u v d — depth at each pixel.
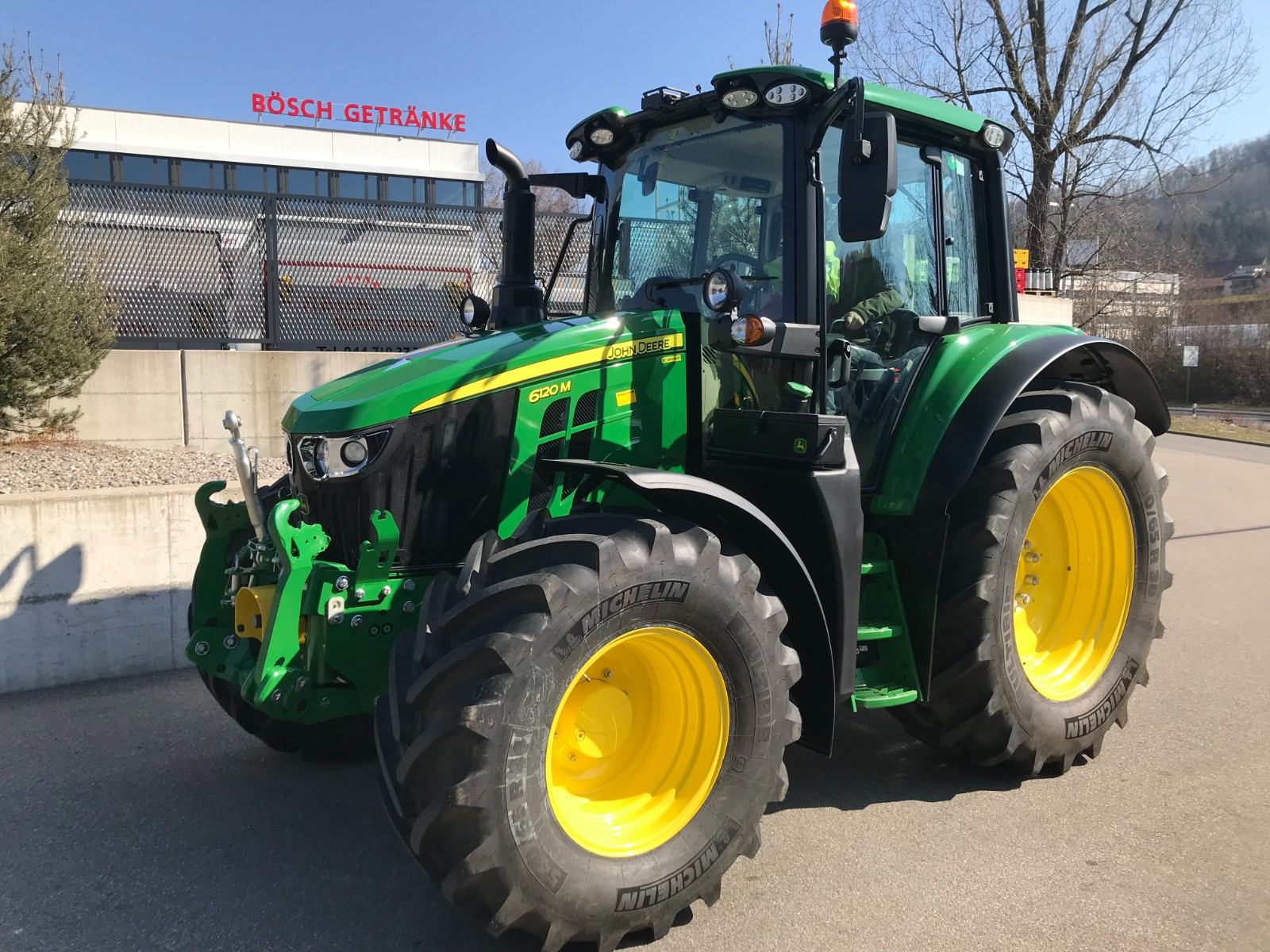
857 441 3.33
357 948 2.51
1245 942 2.51
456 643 2.38
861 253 3.37
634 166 3.62
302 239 8.16
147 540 4.65
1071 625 3.87
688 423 3.21
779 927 2.61
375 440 2.79
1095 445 3.60
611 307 3.66
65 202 6.75
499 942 2.54
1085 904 2.70
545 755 2.33
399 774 2.32
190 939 2.54
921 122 3.44
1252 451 15.69
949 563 3.33
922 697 3.25
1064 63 18.14
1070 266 19.23
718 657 2.60
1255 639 5.27
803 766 3.69
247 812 3.29
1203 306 32.75
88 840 3.09
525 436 2.91
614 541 2.44
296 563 2.70
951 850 3.02
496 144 3.60
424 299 8.70
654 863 2.50
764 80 3.00
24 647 4.42
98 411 7.25
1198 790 3.43
